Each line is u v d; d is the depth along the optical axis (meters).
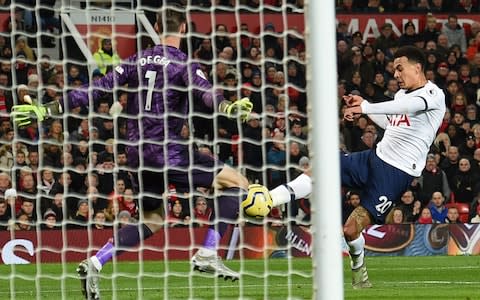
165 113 21.38
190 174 21.69
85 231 35.53
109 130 37.84
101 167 36.72
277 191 23.19
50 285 27.75
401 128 24.89
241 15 45.94
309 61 14.42
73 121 38.00
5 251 35.44
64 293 24.30
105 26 42.03
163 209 23.33
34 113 20.77
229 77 41.84
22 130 38.09
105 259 21.31
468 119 46.88
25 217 35.53
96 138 37.72
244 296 22.92
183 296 23.31
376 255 38.56
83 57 42.53
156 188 22.16
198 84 21.00
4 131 38.25
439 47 49.00
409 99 23.95
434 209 40.72
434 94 24.41
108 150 37.28
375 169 25.08
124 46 41.88
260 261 35.25
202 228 35.72
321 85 14.36
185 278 29.23
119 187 36.03
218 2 46.19
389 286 26.62
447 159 42.94
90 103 21.42
